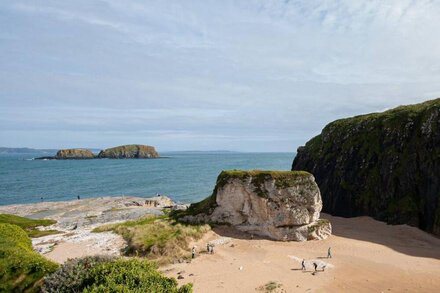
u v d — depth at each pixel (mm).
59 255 41000
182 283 32344
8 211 76250
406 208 58031
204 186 124188
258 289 31000
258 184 48500
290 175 48688
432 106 62281
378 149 68562
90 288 18047
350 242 46375
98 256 23797
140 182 136625
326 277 33719
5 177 159750
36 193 112625
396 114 70188
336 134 81875
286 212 46906
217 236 46438
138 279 18891
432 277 33438
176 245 41438
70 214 71375
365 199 65688
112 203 82312
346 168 72688
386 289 30812
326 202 73625
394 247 44688
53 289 19594
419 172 59344
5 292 21125
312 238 46938
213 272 35156
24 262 22531
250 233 47812
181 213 53938
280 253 41156
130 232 47031
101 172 181375
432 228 52938
